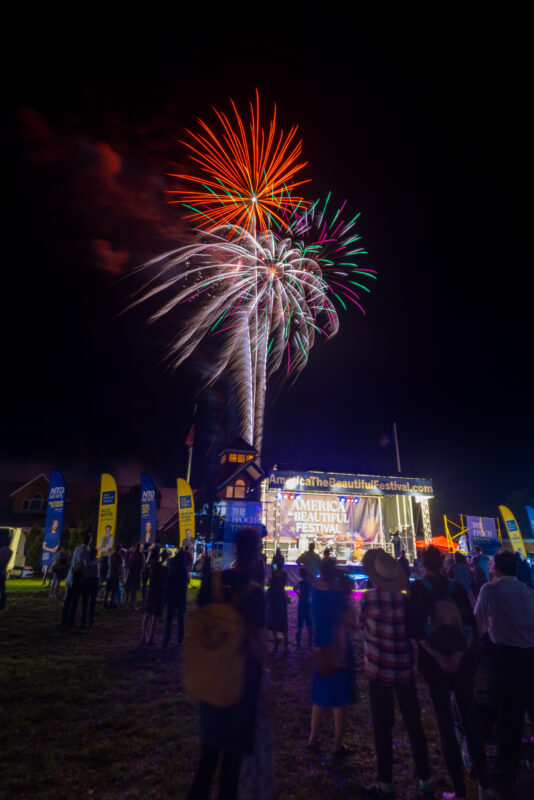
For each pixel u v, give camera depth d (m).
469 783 3.72
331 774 3.82
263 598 2.92
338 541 26.27
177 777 3.68
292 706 5.49
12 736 4.34
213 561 19.52
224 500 20.75
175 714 5.04
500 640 3.90
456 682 3.49
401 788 3.62
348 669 4.27
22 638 8.55
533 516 23.80
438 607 3.62
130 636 9.13
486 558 9.88
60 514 18.41
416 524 28.39
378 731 3.57
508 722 3.74
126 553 15.41
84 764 3.88
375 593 3.84
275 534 23.75
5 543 23.47
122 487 37.88
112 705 5.25
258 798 3.42
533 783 3.67
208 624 2.75
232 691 2.59
